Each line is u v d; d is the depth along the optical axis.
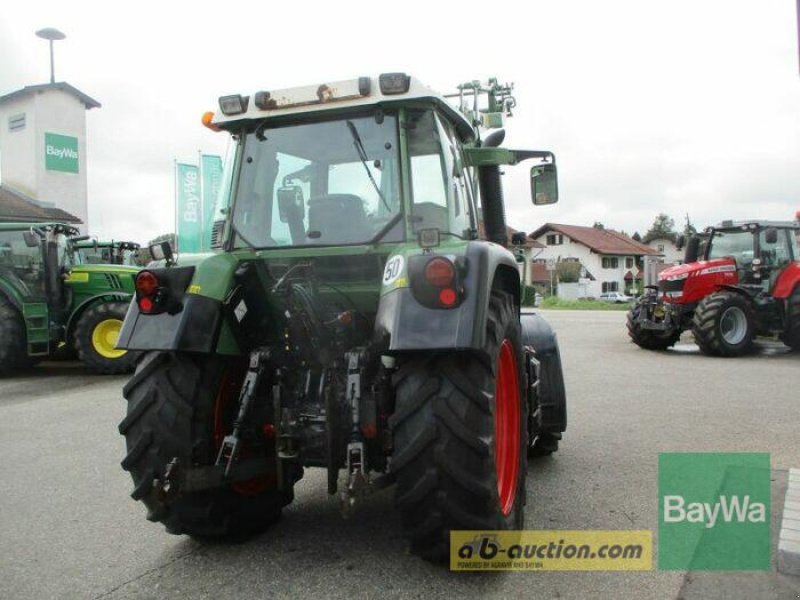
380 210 3.48
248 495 3.67
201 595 3.09
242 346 3.53
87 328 10.55
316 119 3.64
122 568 3.43
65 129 24.80
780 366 10.50
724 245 12.76
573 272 52.25
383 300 3.04
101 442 6.25
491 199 4.55
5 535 3.93
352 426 3.10
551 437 5.22
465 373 2.96
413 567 3.31
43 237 10.70
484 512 2.95
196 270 3.40
